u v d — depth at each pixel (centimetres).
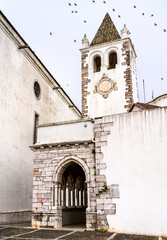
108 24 2972
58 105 3272
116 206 1476
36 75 2653
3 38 2072
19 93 2264
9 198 1966
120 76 2553
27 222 2072
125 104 2452
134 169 1488
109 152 1571
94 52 2752
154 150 1473
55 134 1822
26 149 2300
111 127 1608
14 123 2139
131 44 2788
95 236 1312
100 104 2536
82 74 2711
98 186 1540
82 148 1705
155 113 1523
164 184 1408
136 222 1410
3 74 2031
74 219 2128
